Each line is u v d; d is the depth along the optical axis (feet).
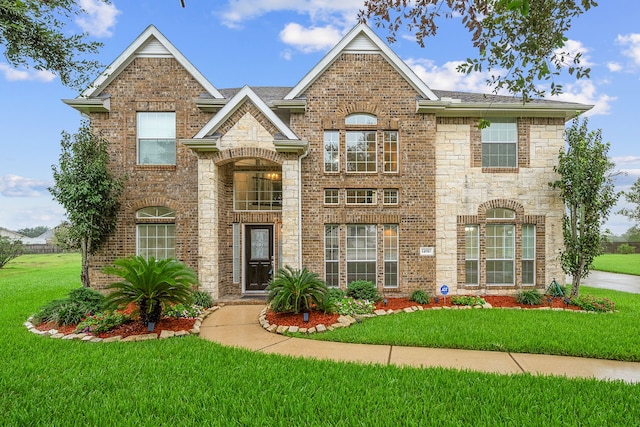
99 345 20.35
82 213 32.83
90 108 35.94
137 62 36.91
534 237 37.68
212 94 36.42
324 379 15.52
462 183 37.47
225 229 38.04
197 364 17.28
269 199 39.22
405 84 37.19
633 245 122.11
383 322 25.96
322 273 36.35
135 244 36.50
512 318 27.27
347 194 37.19
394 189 37.14
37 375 15.94
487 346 20.62
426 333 22.84
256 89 47.19
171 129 37.22
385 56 37.01
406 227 36.81
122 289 23.30
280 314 26.99
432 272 36.60
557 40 14.76
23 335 22.36
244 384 14.99
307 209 36.52
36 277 58.65
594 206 33.81
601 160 33.17
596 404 13.35
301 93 37.06
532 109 36.60
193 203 36.50
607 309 30.63
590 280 59.93
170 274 23.24
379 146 37.04
